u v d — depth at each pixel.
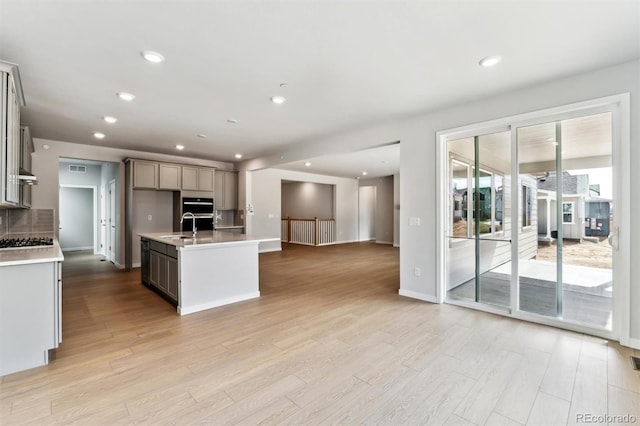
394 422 1.76
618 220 2.74
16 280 2.31
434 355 2.56
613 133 2.76
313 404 1.93
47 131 4.79
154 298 4.23
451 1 1.87
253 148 6.13
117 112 3.90
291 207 13.18
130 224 6.04
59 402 1.94
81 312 3.66
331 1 1.86
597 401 1.93
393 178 10.98
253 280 4.28
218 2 1.86
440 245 3.93
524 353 2.58
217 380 2.20
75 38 2.24
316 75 2.89
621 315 2.72
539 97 3.12
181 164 6.58
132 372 2.31
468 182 3.84
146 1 1.84
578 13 1.98
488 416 1.81
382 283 5.12
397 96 3.42
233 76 2.90
